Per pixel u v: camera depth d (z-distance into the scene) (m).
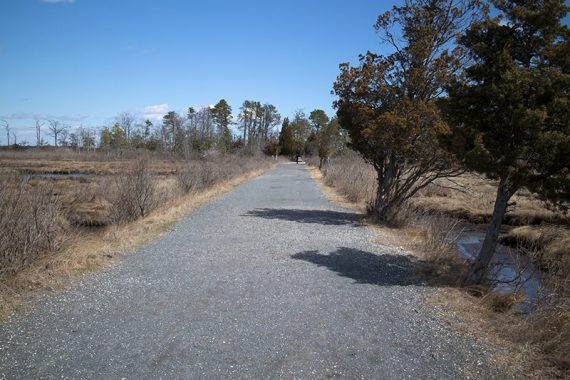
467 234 12.88
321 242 8.66
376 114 11.19
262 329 4.34
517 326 4.40
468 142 5.38
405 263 7.27
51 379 3.28
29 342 3.90
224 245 8.19
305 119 83.81
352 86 11.52
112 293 5.33
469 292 5.79
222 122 70.88
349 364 3.67
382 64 11.02
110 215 11.20
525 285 7.11
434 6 11.04
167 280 5.92
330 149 41.22
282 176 30.38
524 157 5.09
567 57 4.94
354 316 4.79
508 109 4.96
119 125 66.94
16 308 4.68
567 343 3.90
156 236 8.89
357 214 12.76
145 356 3.70
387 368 3.62
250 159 39.25
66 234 7.55
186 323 4.45
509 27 5.47
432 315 4.88
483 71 5.33
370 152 11.76
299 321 4.59
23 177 7.60
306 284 5.91
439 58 10.55
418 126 9.76
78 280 5.79
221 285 5.77
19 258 5.66
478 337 4.29
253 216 11.83
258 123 79.62
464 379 3.47
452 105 5.71
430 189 19.89
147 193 11.52
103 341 3.97
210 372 3.45
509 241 11.60
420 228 10.41
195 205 13.61
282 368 3.56
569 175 5.03
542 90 4.81
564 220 13.34
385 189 11.51
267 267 6.72
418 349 4.00
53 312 4.64
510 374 3.56
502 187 5.77
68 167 32.91
